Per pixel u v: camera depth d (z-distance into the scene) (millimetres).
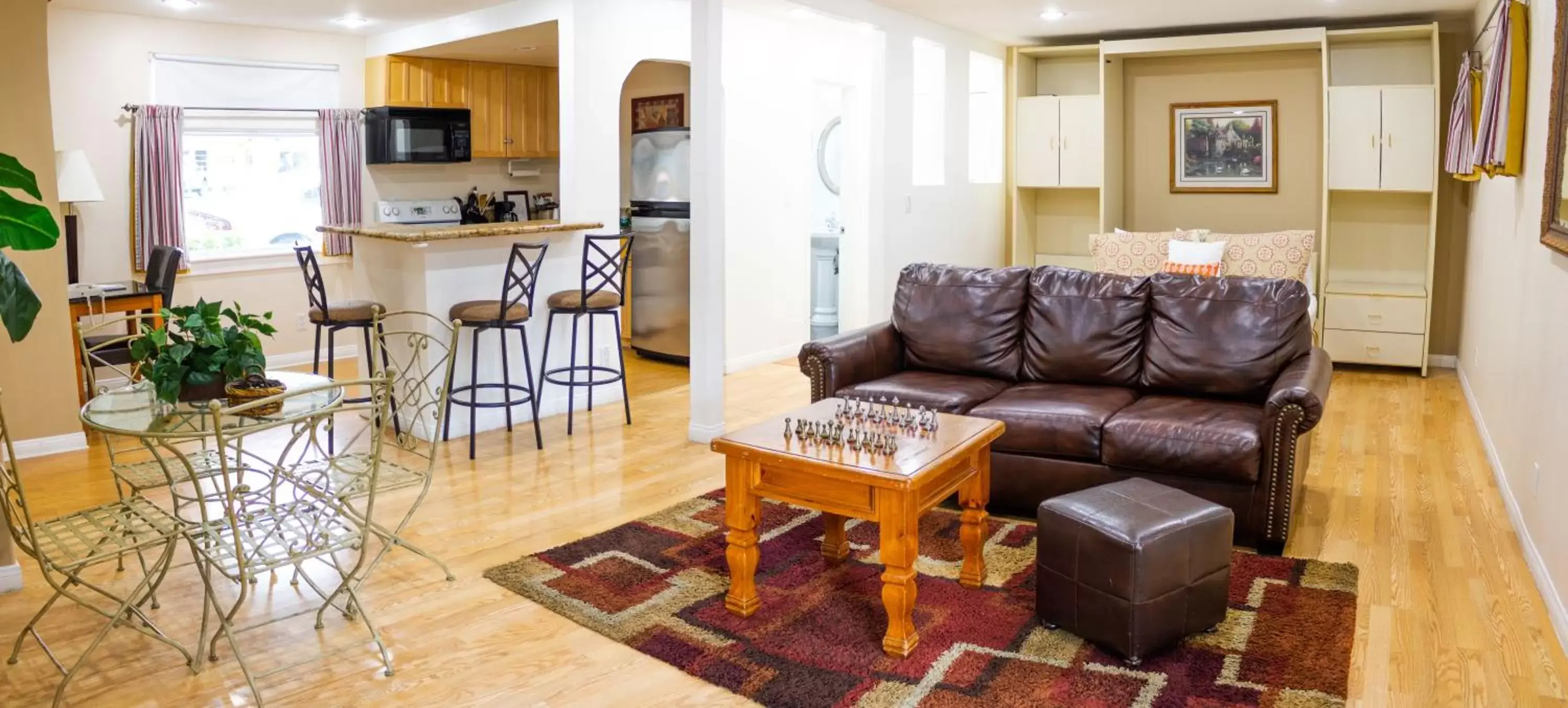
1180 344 4301
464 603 3320
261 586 3473
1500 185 5086
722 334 5266
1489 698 2666
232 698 2734
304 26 7012
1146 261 7000
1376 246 7426
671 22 6496
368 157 7590
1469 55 5809
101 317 5633
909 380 4594
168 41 6672
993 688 2727
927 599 3311
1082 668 2834
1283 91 7797
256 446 5191
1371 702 2652
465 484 4598
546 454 5078
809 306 7977
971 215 8008
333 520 3145
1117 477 3865
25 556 3770
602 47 6043
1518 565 3590
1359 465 4863
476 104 7805
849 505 2934
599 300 5387
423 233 5039
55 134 6301
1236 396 4219
